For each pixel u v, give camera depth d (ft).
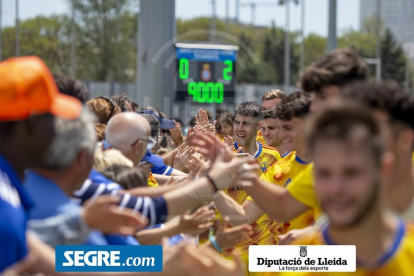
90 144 9.55
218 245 11.94
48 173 9.43
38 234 9.09
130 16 223.51
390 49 291.79
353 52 11.80
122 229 9.37
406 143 9.68
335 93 11.44
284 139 15.08
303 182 11.43
